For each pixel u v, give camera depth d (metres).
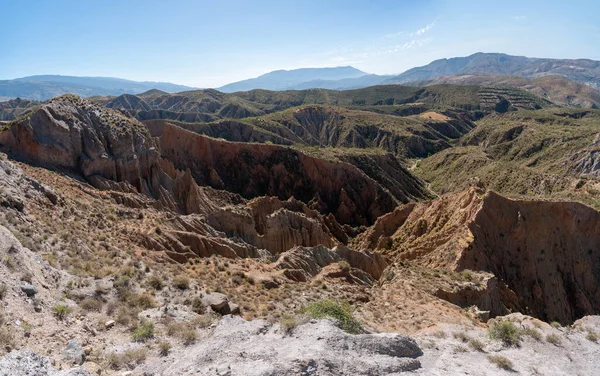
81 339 11.81
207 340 13.01
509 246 44.34
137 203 38.72
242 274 25.25
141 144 49.78
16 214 19.09
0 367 7.94
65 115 42.03
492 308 29.72
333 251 41.50
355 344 12.25
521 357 15.23
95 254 20.19
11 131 37.50
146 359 11.62
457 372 12.65
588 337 17.73
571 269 45.22
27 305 12.15
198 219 41.25
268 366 10.01
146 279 18.73
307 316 15.25
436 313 22.44
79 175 40.28
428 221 55.81
